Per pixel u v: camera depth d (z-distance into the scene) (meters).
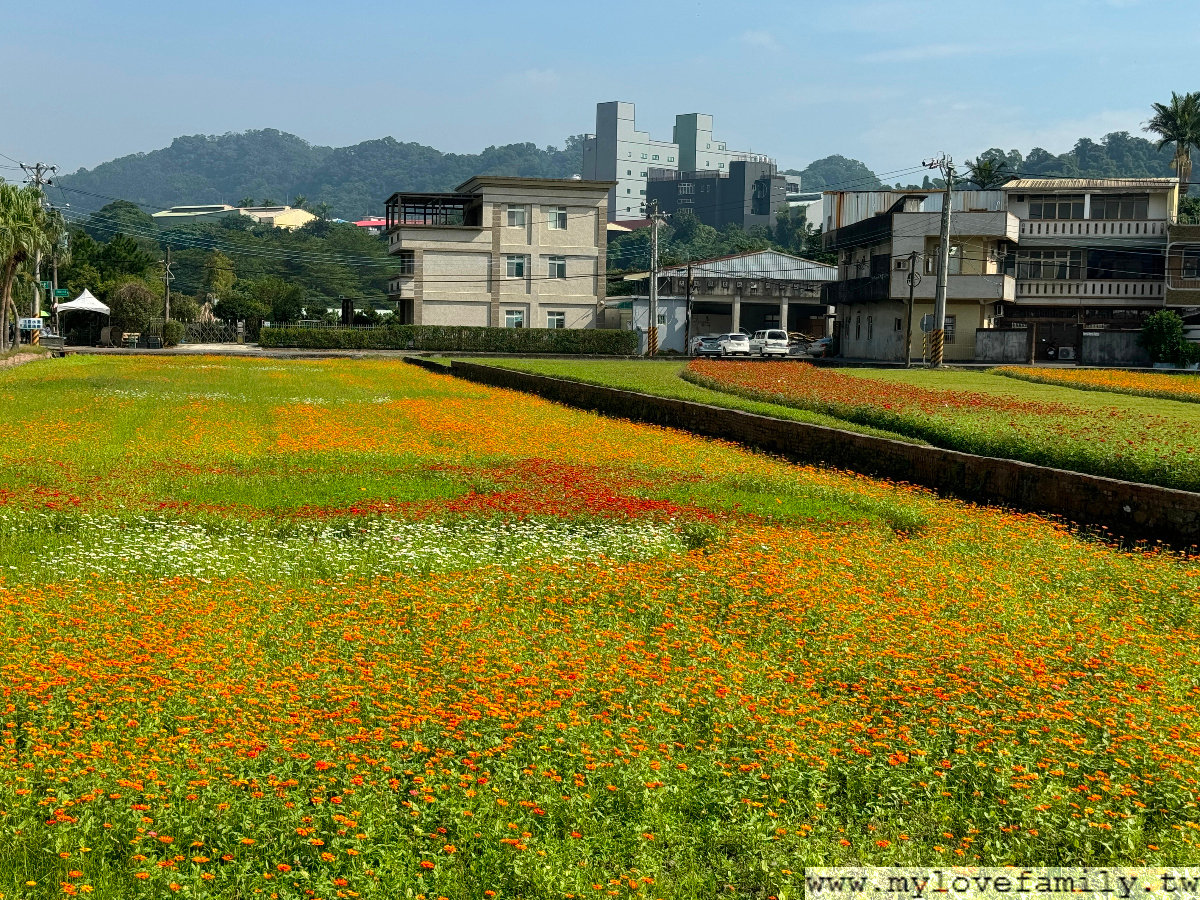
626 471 19.62
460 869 6.20
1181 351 53.16
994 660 9.29
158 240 139.75
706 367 45.09
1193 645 9.98
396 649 9.59
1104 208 62.22
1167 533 14.98
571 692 8.46
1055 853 6.51
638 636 10.16
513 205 72.75
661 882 6.15
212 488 17.36
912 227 58.28
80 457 19.95
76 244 93.31
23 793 6.65
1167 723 7.94
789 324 90.69
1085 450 18.28
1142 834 6.66
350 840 6.33
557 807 6.78
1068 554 13.68
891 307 62.06
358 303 125.44
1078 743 7.66
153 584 11.77
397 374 46.59
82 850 6.20
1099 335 55.44
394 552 13.37
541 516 15.41
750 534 14.49
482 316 72.75
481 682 8.69
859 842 6.59
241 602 11.03
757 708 8.22
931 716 8.20
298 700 8.25
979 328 58.47
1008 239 58.50
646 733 7.80
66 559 12.45
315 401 32.44
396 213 77.62
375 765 7.20
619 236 147.75
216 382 38.38
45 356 54.56
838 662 9.38
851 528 15.32
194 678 8.58
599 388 33.47
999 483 18.17
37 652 9.09
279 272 125.50
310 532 14.69
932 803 7.00
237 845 6.32
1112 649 9.66
